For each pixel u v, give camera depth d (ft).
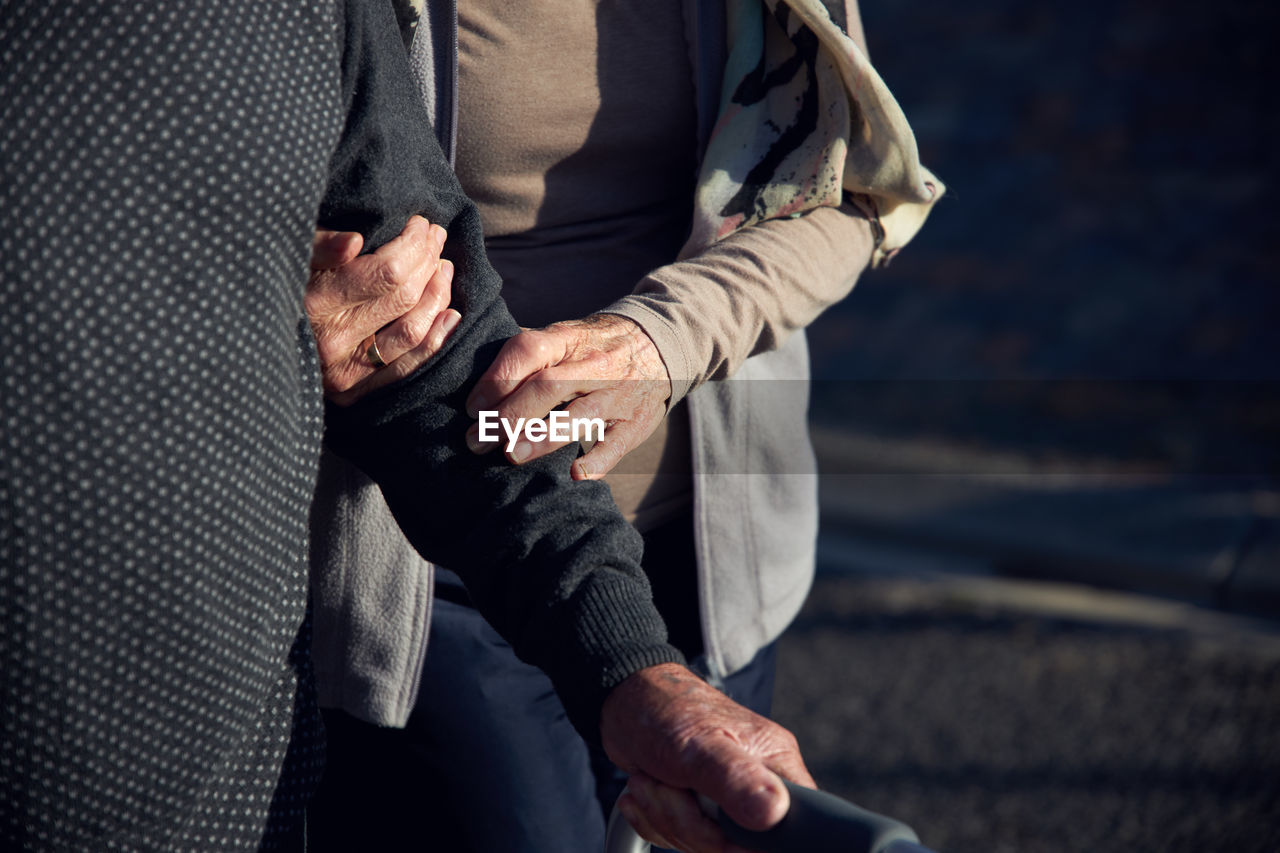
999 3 22.43
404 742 4.37
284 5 2.57
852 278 4.32
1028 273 17.83
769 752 2.65
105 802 2.53
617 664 2.85
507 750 4.37
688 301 3.72
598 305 4.33
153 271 2.39
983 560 13.60
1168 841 8.58
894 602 12.50
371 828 4.51
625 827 2.84
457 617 4.33
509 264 4.25
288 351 2.68
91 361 2.35
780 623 4.90
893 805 9.07
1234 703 10.41
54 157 2.31
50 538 2.37
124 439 2.39
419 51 3.77
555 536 3.05
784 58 4.13
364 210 3.00
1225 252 17.07
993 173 19.56
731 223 4.07
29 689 2.42
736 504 4.63
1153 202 18.19
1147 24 21.01
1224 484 13.56
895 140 4.01
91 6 2.33
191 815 2.66
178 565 2.49
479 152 4.07
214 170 2.42
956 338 17.19
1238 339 15.85
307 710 2.95
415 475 3.18
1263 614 12.12
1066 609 12.27
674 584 4.76
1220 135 18.88
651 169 4.32
